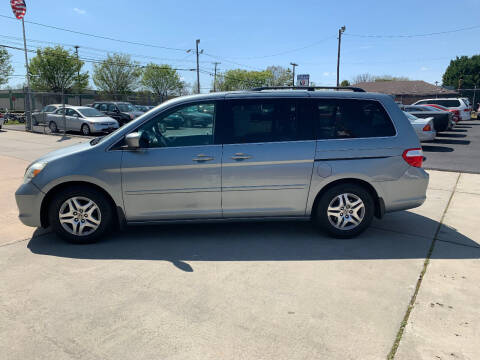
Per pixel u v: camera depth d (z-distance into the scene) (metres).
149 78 63.06
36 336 2.60
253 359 2.36
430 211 5.64
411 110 16.53
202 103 4.32
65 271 3.61
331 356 2.38
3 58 37.62
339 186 4.34
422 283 3.35
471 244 4.31
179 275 3.53
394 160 4.33
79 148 4.41
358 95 4.41
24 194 4.19
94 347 2.48
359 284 3.34
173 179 4.21
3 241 4.41
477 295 3.13
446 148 13.25
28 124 19.38
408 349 2.45
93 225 4.29
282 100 4.34
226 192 4.27
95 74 53.91
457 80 60.12
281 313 2.87
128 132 4.23
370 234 4.65
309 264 3.77
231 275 3.53
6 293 3.18
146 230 4.81
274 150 4.24
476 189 7.03
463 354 2.41
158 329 2.67
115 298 3.10
